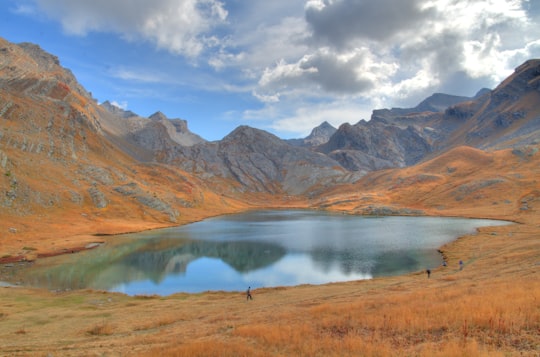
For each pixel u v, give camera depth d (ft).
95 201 489.67
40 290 188.03
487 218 486.38
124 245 340.39
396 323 67.87
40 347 79.66
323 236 383.04
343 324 73.87
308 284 192.44
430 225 446.60
